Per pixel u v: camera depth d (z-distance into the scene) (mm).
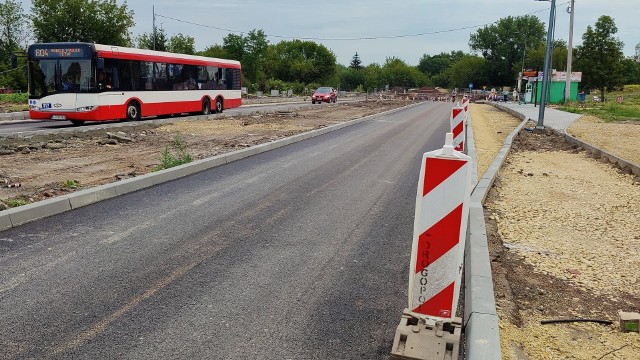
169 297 4867
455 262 3697
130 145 15922
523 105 51281
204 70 28688
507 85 127125
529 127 24156
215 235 6785
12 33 51344
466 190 3613
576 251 6492
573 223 7777
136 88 23047
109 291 4961
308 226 7305
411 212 8234
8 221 6898
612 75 70062
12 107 32062
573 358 3939
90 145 15625
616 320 4605
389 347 4074
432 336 3766
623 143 18203
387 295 5051
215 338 4133
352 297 4977
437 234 3695
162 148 15273
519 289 5254
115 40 45406
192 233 6848
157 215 7691
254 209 8164
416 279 3791
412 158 14141
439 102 69250
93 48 20500
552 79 56812
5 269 5441
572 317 4652
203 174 11109
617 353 4035
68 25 43594
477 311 4293
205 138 18078
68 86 20594
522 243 6793
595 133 21766
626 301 5031
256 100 56719
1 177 10375
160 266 5645
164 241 6492
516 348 4027
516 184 10680
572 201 9188
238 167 12070
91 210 7918
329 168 12188
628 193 9883
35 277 5250
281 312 4621
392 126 25344
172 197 8875
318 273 5566
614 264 6039
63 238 6508
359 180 10773
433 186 3668
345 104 51938
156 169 11320
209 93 29141
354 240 6730
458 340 3725
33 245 6219
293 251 6242
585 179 11344
